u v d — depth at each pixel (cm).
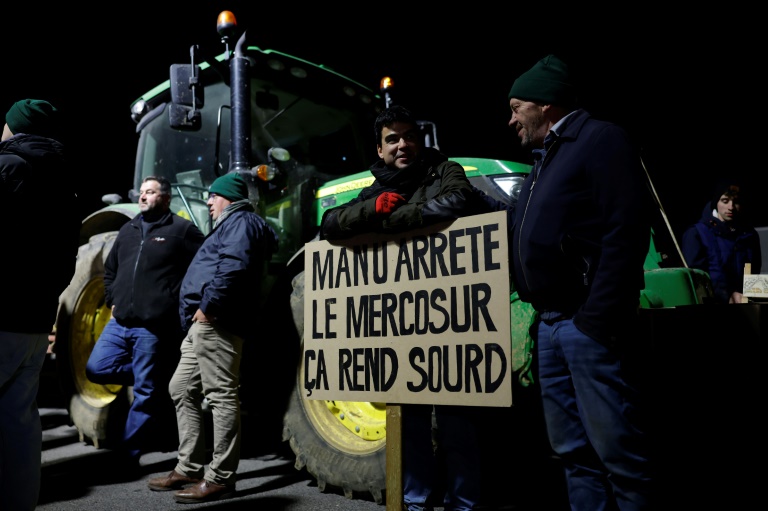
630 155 164
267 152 400
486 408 258
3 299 197
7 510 195
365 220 196
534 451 308
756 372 170
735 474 170
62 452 409
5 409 199
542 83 181
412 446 237
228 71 383
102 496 303
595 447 166
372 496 285
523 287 184
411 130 230
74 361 439
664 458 174
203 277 302
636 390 163
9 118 220
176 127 358
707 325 177
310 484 321
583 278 167
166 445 425
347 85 441
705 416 174
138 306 357
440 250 183
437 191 218
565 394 180
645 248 160
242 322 296
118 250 377
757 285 238
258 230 306
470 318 175
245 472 350
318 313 210
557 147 178
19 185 200
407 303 189
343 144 437
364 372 196
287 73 414
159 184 373
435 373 180
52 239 210
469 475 220
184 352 309
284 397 323
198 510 276
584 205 169
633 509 161
